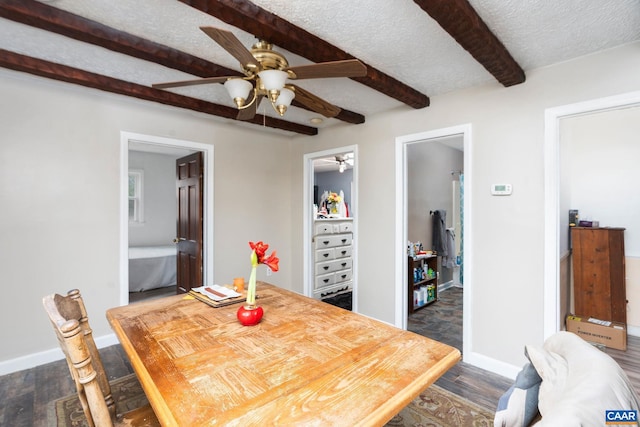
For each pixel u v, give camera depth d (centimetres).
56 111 257
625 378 70
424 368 113
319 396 96
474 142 254
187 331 146
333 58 192
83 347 98
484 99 248
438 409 198
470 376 238
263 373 109
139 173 559
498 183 240
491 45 174
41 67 213
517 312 232
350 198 695
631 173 321
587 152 345
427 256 416
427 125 284
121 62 217
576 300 325
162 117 314
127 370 246
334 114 230
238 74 226
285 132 402
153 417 129
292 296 207
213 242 354
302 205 416
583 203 348
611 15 160
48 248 255
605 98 195
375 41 187
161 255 484
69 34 168
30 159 247
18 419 188
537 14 158
